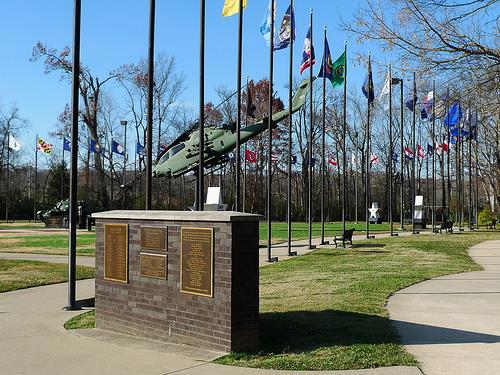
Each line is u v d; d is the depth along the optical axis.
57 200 75.19
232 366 7.15
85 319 10.77
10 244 31.23
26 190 93.50
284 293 13.09
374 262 20.25
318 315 10.22
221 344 7.83
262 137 67.62
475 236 35.94
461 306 11.39
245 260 7.91
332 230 44.78
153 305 8.91
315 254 24.17
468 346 8.12
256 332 7.99
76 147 12.30
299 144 72.62
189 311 8.31
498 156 50.28
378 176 90.12
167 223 8.72
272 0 21.56
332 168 76.44
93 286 15.72
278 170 74.75
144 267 9.09
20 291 14.79
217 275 7.92
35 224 61.75
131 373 6.97
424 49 10.97
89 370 7.14
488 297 12.53
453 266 18.94
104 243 9.91
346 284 14.30
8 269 19.50
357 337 8.54
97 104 57.44
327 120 71.00
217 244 7.94
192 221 8.28
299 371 6.89
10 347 8.45
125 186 56.75
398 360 7.27
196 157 25.73
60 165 76.69
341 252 24.84
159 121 64.12
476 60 10.89
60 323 10.41
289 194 24.34
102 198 59.50
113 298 9.67
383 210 79.31
